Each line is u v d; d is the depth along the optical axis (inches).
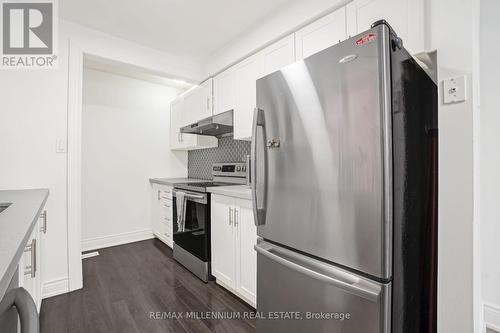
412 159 42.6
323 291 42.4
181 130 120.6
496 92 59.6
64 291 81.6
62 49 82.5
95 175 126.3
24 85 76.6
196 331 63.1
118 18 82.2
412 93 42.8
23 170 76.1
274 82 51.3
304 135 45.2
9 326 22.1
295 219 47.0
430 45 46.9
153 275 95.2
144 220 142.3
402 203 39.1
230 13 80.0
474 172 42.8
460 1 43.5
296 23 72.0
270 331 52.7
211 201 88.4
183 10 78.0
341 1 60.7
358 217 37.6
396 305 37.1
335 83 40.4
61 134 82.1
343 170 39.4
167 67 107.8
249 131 88.8
